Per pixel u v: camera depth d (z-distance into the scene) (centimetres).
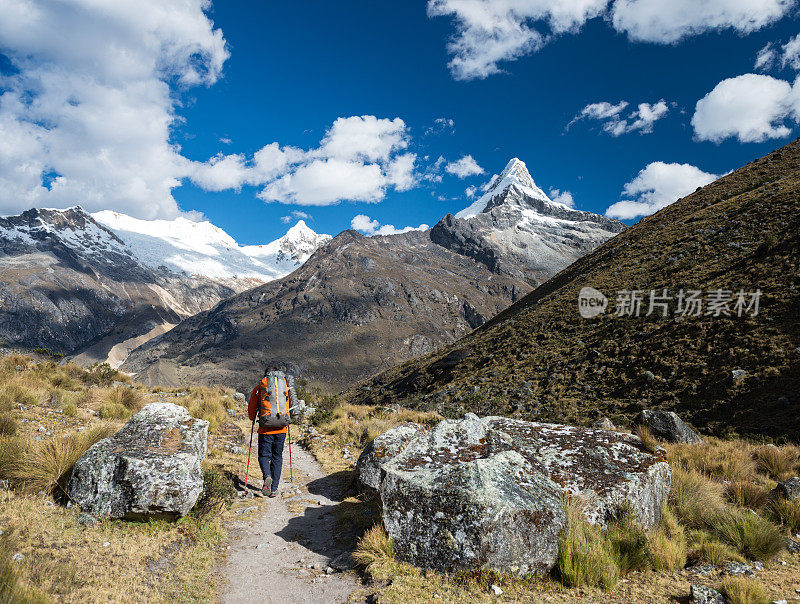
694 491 766
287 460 1249
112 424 907
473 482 541
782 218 4378
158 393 1952
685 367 3241
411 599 464
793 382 2555
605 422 1540
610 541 562
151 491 592
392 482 589
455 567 512
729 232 4797
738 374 2825
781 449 1284
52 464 653
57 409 1104
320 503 853
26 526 522
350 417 2092
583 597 479
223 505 764
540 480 602
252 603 471
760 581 523
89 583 443
